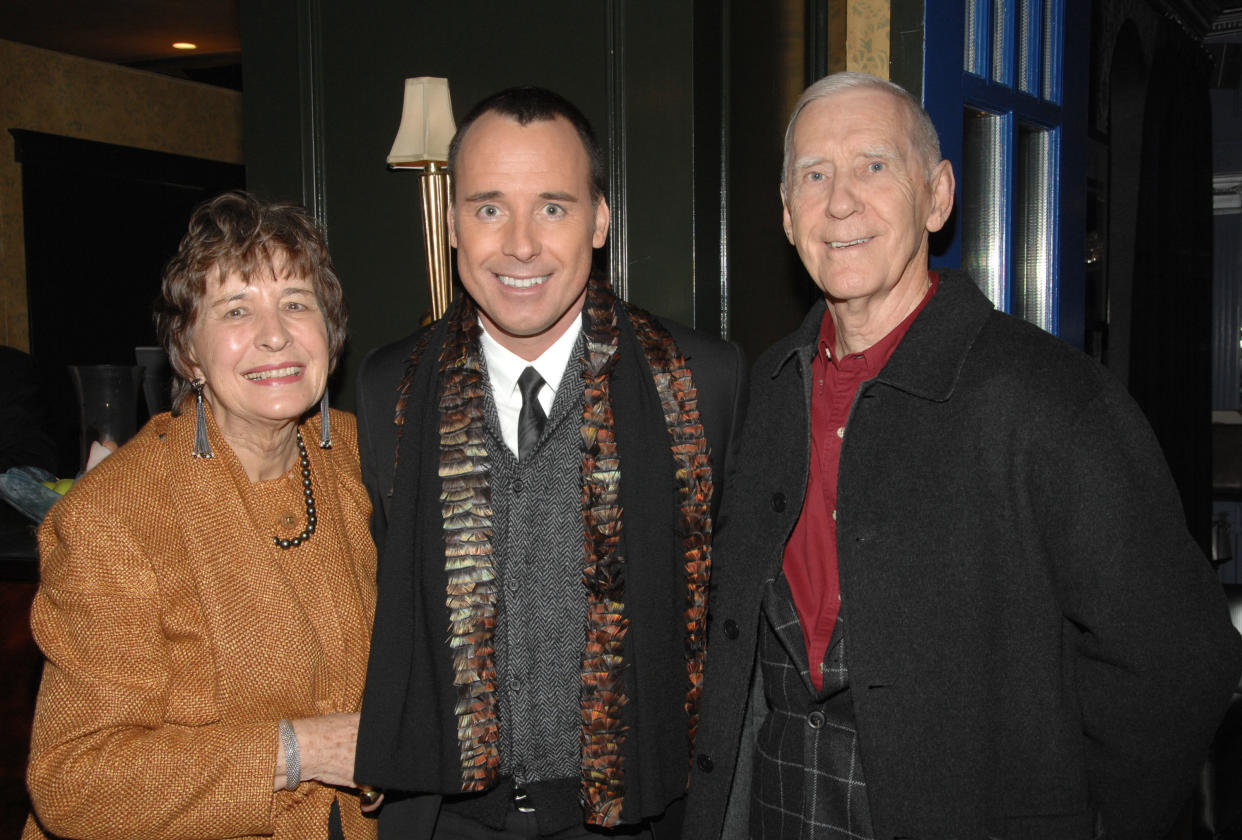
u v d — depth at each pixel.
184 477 1.30
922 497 1.19
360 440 1.53
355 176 2.47
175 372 1.36
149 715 1.22
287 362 1.31
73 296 6.66
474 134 1.36
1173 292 4.76
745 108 2.24
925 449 1.20
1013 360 1.19
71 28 6.27
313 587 1.38
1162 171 4.62
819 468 1.34
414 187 2.39
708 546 1.45
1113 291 4.73
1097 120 4.03
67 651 1.21
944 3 1.96
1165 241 4.68
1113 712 1.15
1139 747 1.15
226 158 7.73
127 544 1.23
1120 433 1.14
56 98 6.55
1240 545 5.56
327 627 1.38
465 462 1.42
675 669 1.43
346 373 2.49
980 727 1.15
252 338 1.28
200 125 7.53
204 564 1.27
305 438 1.48
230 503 1.32
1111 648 1.13
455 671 1.37
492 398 1.48
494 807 1.41
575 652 1.42
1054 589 1.16
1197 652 1.11
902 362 1.24
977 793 1.15
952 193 1.36
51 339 6.50
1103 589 1.11
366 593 1.46
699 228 2.09
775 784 1.33
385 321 2.46
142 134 7.10
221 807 1.21
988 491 1.17
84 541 1.22
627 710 1.38
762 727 1.41
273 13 2.52
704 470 1.45
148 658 1.23
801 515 1.35
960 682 1.16
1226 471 5.41
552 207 1.35
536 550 1.44
